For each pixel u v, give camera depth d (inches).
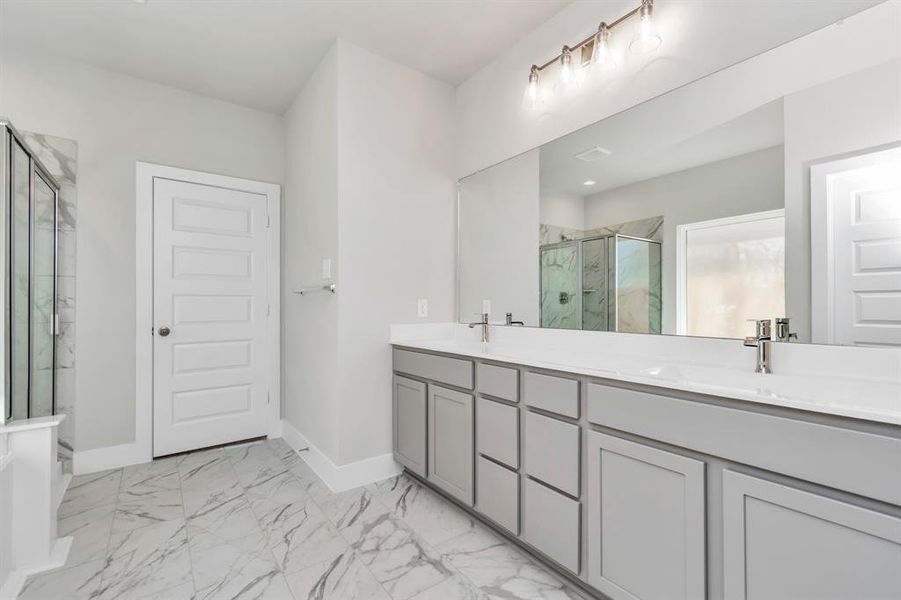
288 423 121.6
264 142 125.5
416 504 82.4
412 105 102.0
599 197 74.9
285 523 74.7
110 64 100.5
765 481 37.8
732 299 57.8
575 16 79.0
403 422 92.5
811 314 50.3
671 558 44.7
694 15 61.7
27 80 93.4
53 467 64.7
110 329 101.7
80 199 98.5
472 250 103.7
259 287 124.2
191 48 94.5
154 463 104.3
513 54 93.0
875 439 31.8
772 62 53.8
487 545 68.1
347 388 90.9
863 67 46.5
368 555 65.2
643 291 68.4
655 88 66.5
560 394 57.2
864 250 46.3
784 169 52.6
